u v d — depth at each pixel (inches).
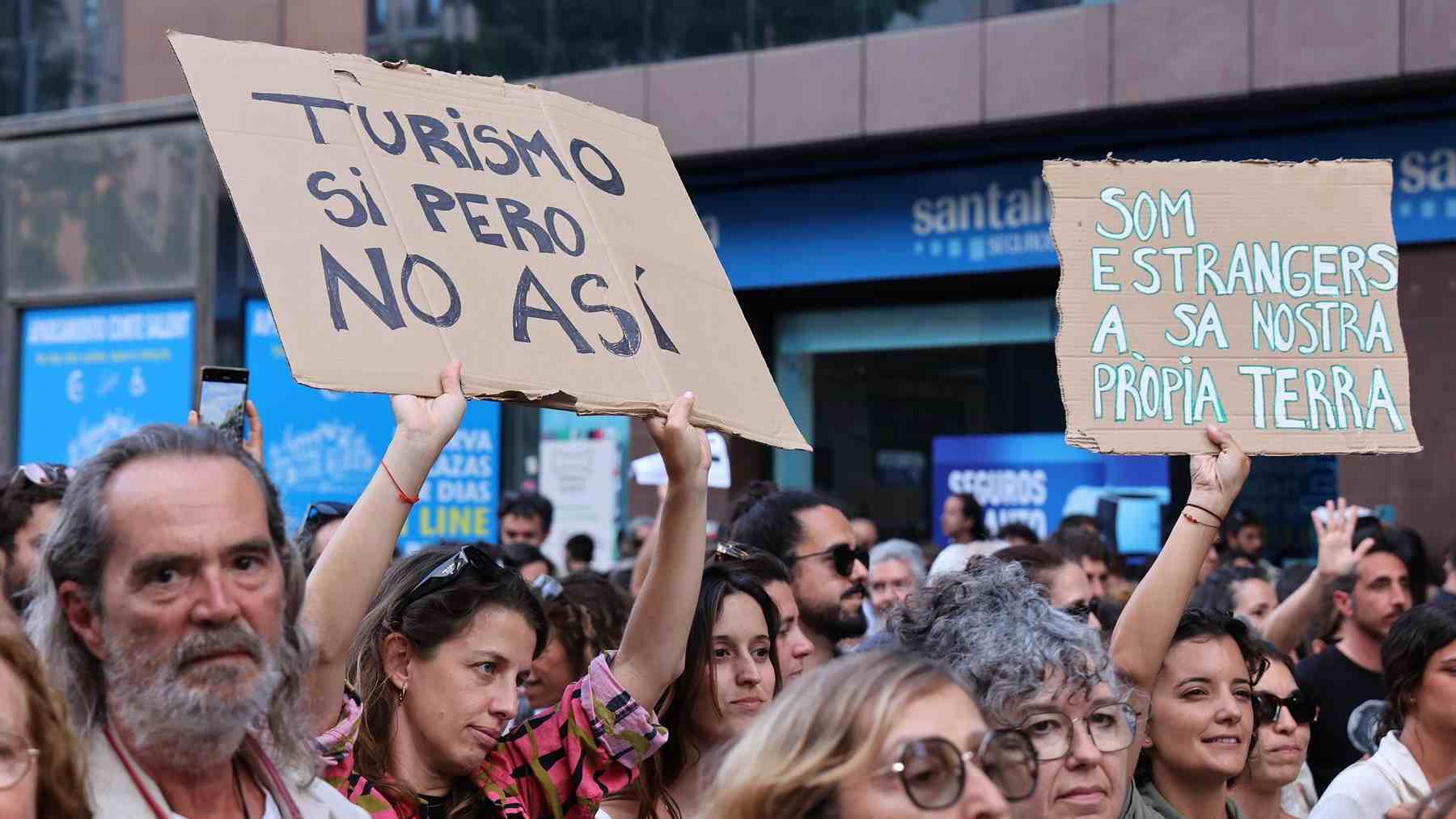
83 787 82.5
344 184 117.2
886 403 511.8
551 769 126.7
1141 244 150.2
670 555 127.9
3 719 78.6
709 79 484.7
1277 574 343.6
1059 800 113.5
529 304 122.2
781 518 178.1
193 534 86.6
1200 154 442.9
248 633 87.6
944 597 123.6
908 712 78.2
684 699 142.0
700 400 129.4
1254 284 150.7
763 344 530.3
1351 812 155.8
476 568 119.3
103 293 563.2
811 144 471.2
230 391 132.3
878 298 514.0
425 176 122.0
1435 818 98.9
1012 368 490.3
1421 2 391.2
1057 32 436.1
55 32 589.3
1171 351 147.9
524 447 527.8
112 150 566.6
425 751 117.9
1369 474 418.6
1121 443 145.0
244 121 115.1
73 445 566.6
